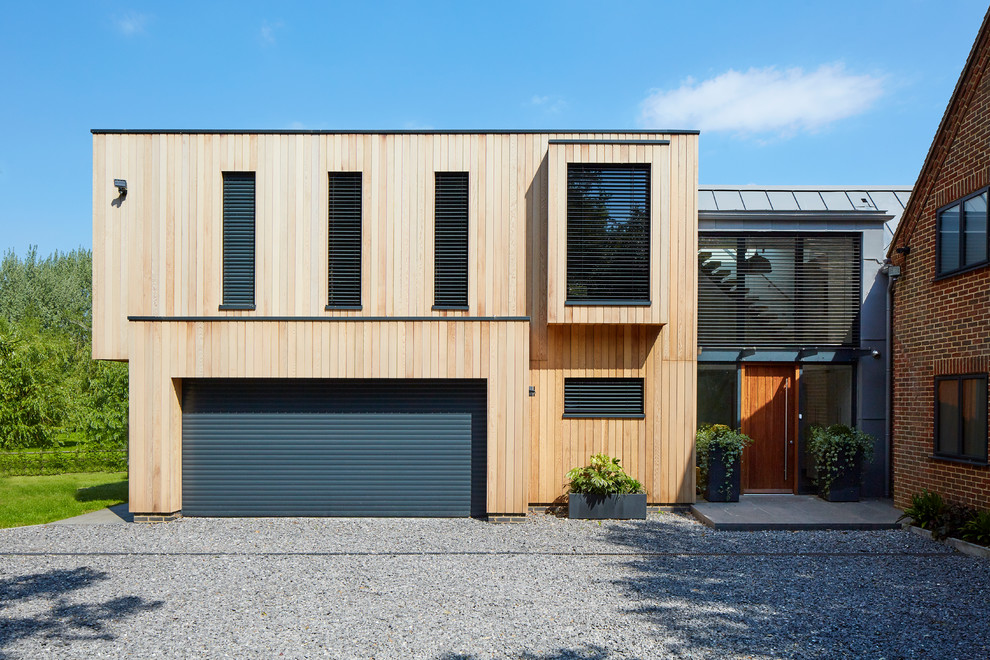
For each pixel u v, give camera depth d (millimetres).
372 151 10164
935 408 9375
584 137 10188
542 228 10188
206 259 10062
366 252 10102
